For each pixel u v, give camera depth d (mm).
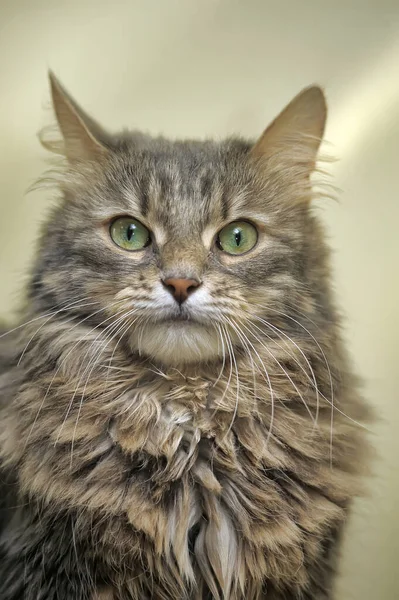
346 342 346
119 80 379
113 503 275
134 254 300
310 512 288
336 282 359
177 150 330
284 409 301
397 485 358
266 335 303
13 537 286
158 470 282
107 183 318
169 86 380
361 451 318
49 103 349
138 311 287
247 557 279
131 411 292
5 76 373
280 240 313
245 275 299
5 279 396
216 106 381
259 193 319
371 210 372
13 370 316
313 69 369
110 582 271
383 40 361
